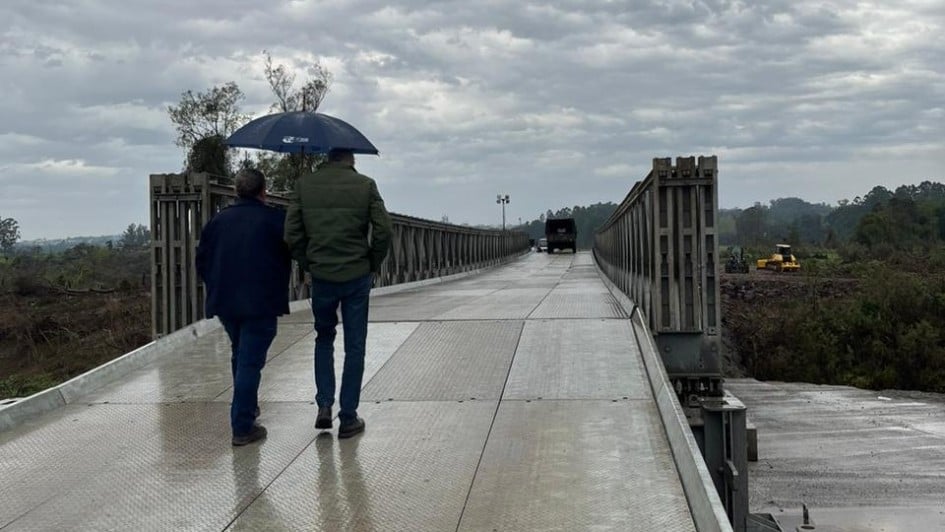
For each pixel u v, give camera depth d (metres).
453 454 5.52
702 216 9.15
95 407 6.98
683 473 4.88
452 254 29.30
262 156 32.31
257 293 5.77
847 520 16.61
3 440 6.09
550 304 12.70
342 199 5.85
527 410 6.47
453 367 7.92
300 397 7.14
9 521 4.57
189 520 4.52
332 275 5.81
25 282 36.09
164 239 10.63
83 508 4.74
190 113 32.06
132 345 25.09
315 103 32.22
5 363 26.66
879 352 42.12
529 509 4.53
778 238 140.50
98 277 46.59
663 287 9.26
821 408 31.08
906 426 26.83
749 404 32.47
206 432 6.21
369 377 7.66
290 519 4.50
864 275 50.50
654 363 7.18
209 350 9.20
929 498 18.05
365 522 4.42
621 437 5.73
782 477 20.09
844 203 156.50
